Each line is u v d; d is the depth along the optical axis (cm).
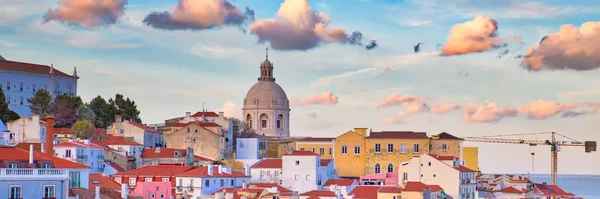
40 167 19450
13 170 17538
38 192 17525
